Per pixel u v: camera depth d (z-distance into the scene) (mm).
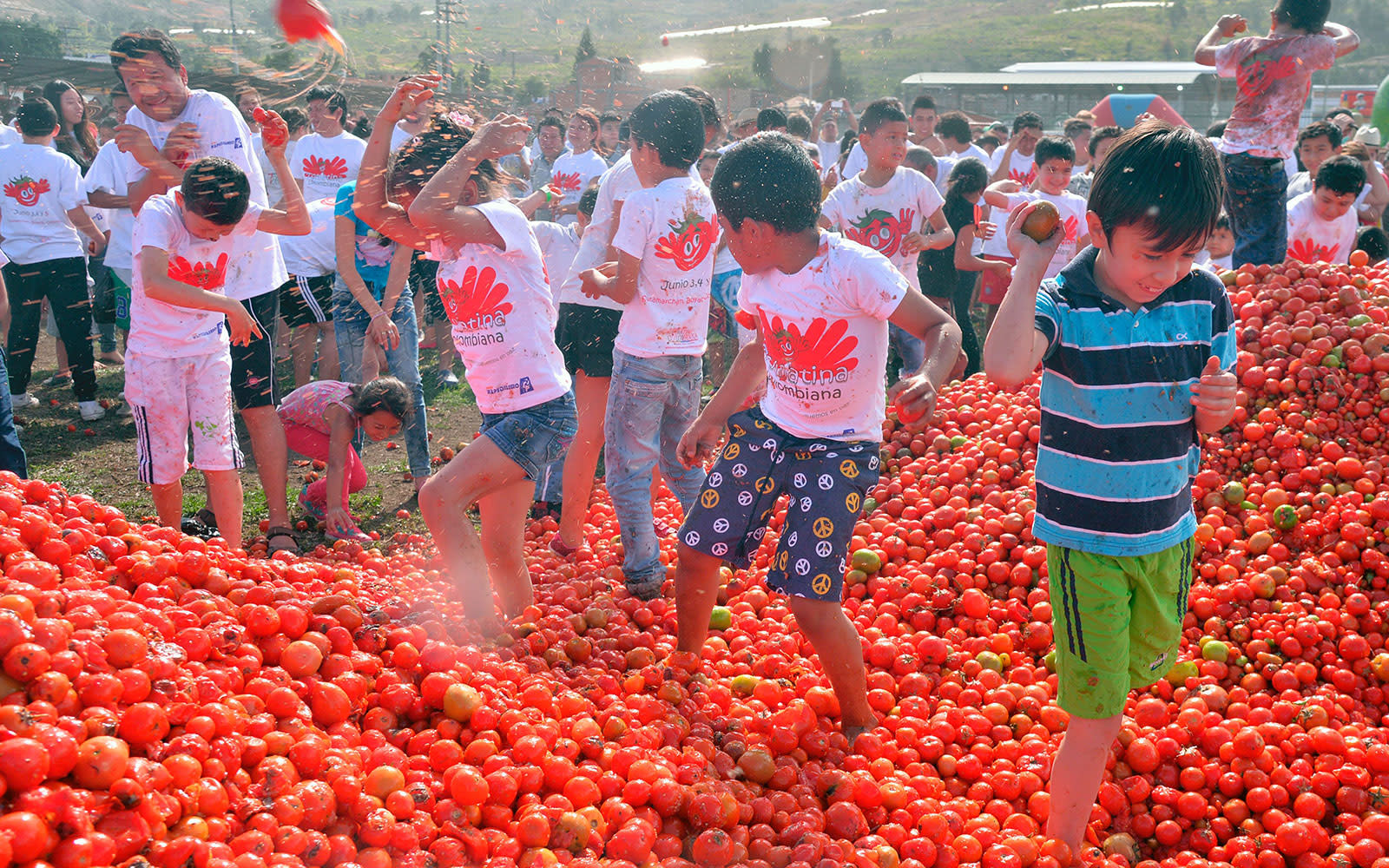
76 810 1799
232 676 2479
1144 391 2676
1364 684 3695
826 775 3053
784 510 5316
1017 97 28406
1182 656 3914
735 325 8367
